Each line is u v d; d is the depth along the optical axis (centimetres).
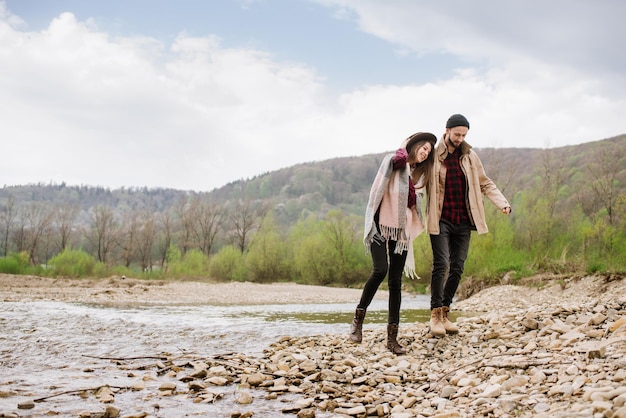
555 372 323
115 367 442
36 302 1336
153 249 6875
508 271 1862
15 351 505
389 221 481
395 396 350
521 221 2938
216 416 303
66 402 321
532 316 501
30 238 6494
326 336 616
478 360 393
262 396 354
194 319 943
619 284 1231
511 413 270
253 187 15788
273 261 5038
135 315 1002
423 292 2841
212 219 6300
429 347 484
